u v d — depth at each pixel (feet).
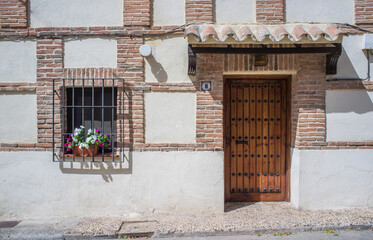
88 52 15.34
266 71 15.46
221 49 14.08
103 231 13.23
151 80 15.35
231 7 15.38
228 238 12.92
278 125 17.20
